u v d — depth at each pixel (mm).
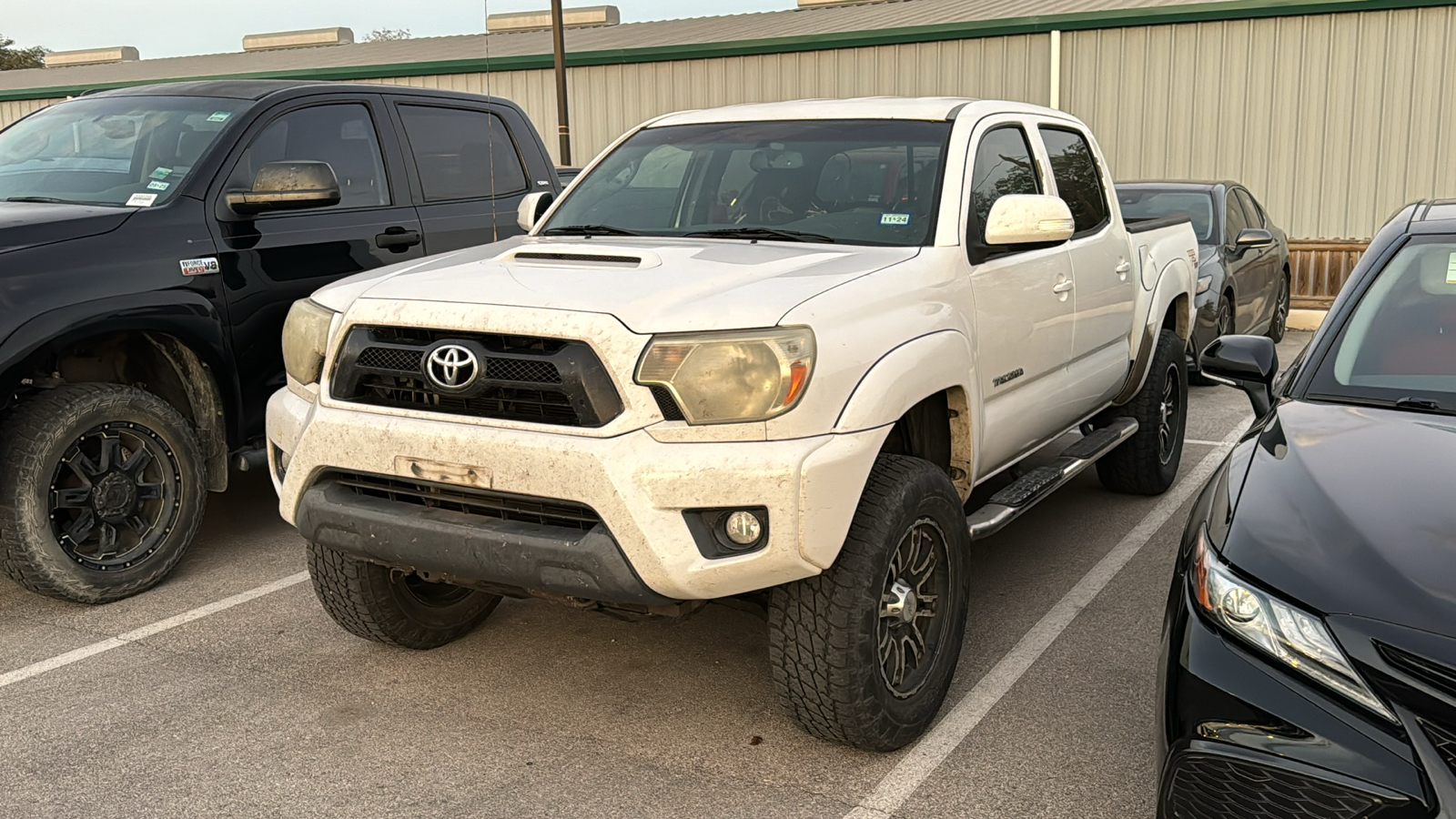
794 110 4441
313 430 3260
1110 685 3738
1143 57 15062
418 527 3102
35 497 4223
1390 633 2111
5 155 5309
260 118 5211
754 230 3926
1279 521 2447
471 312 3047
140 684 3797
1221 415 8312
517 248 3723
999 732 3428
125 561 4543
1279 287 11453
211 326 4770
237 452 4988
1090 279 4707
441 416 3076
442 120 6152
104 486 4445
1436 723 2039
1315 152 14430
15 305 4121
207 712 3594
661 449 2869
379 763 3264
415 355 3123
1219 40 14633
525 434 2949
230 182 4988
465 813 3002
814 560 2926
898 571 3277
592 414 2895
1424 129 13898
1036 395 4305
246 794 3098
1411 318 3252
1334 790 2070
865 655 3098
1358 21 13953
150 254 4566
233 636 4207
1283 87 14430
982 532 3674
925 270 3527
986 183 4070
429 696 3703
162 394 4977
